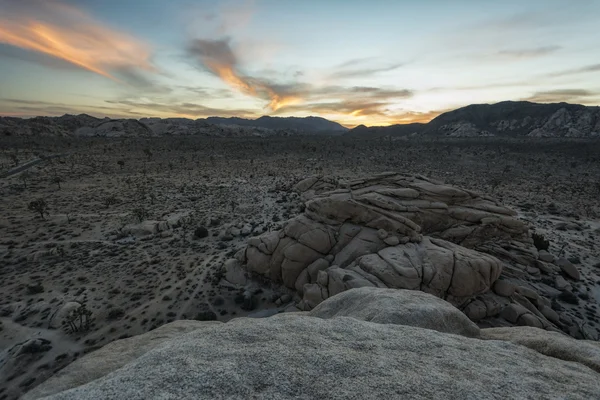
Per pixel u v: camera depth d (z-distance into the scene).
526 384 5.71
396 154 191.00
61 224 62.00
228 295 37.81
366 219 38.31
